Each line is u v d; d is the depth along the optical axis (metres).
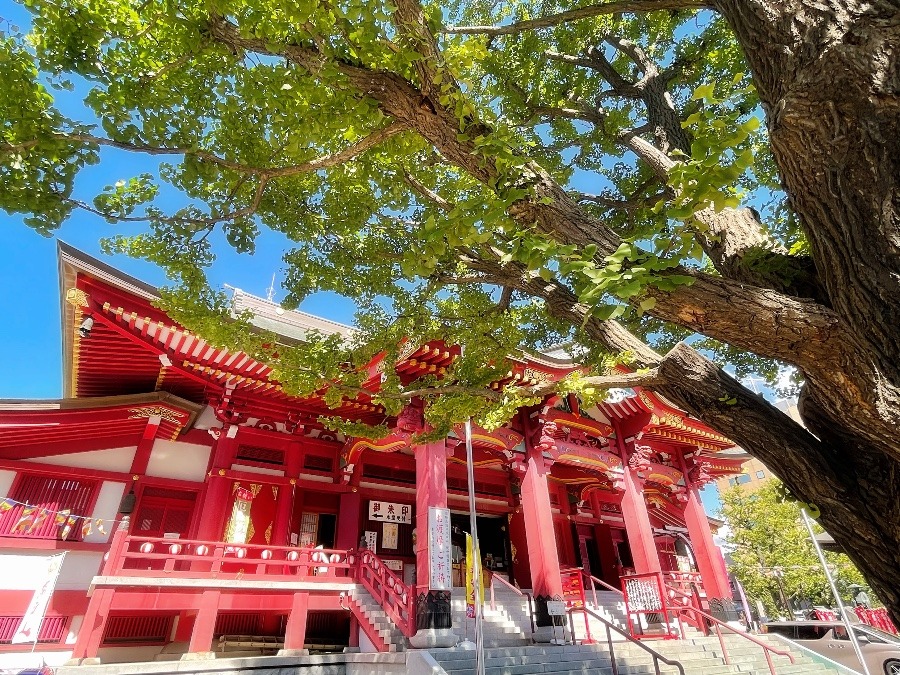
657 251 3.57
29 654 10.60
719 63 8.91
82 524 12.11
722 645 11.60
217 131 6.26
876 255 3.08
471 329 7.11
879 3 2.90
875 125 2.95
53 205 4.77
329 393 7.27
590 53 9.40
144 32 5.09
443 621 9.91
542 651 10.25
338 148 7.16
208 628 10.18
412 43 4.26
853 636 9.55
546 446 14.04
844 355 3.32
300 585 11.32
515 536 18.56
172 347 12.00
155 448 13.74
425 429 11.93
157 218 5.77
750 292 3.50
